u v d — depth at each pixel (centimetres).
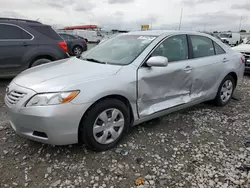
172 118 388
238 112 427
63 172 245
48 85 252
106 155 276
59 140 250
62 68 305
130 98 295
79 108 250
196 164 263
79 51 1581
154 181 235
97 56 354
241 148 300
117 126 291
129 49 339
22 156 271
